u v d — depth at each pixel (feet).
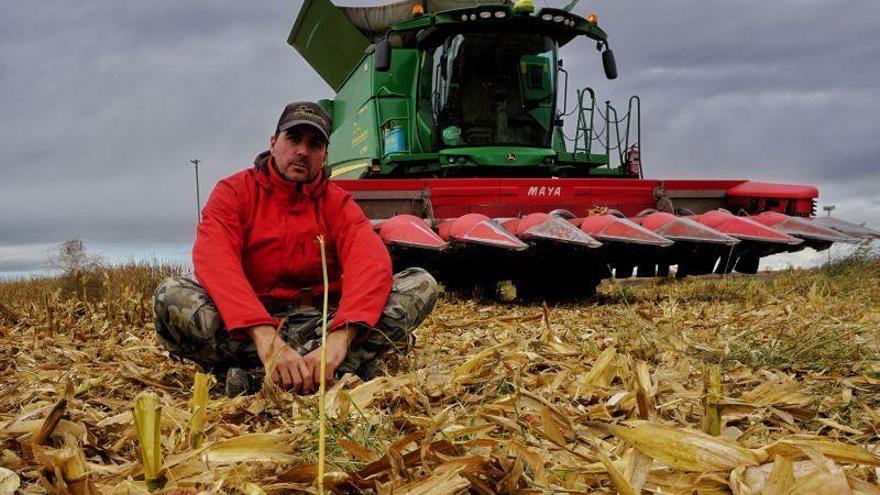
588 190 27.78
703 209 30.19
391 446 6.02
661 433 5.61
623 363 10.32
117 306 22.68
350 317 10.18
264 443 6.52
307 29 41.65
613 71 30.63
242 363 10.89
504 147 29.19
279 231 11.28
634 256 25.12
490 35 29.12
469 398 9.07
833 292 25.41
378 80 33.04
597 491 5.57
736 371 11.11
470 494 5.53
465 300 27.02
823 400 9.25
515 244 22.54
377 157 32.22
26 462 6.47
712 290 26.22
